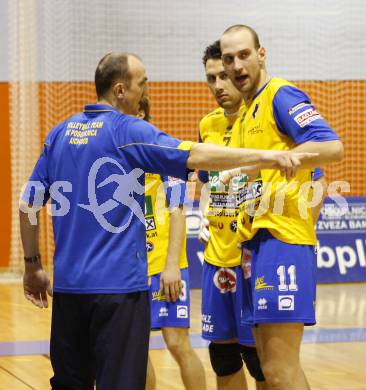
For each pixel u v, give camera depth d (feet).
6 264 116.37
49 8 113.60
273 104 35.76
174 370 58.80
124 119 32.37
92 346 32.32
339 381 55.47
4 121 115.75
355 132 123.65
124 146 31.81
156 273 44.96
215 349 44.91
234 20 120.88
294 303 35.55
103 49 116.78
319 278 106.63
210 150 30.40
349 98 123.65
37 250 35.14
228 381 44.75
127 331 31.60
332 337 71.51
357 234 109.60
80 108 115.85
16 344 68.54
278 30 121.70
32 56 111.65
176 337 44.29
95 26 116.26
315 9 122.42
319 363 61.31
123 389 31.19
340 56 123.24
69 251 32.63
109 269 31.78
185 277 44.96
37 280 35.42
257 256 36.60
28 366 60.13
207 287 44.80
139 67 33.63
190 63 120.26
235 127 39.42
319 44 122.62
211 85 45.32
